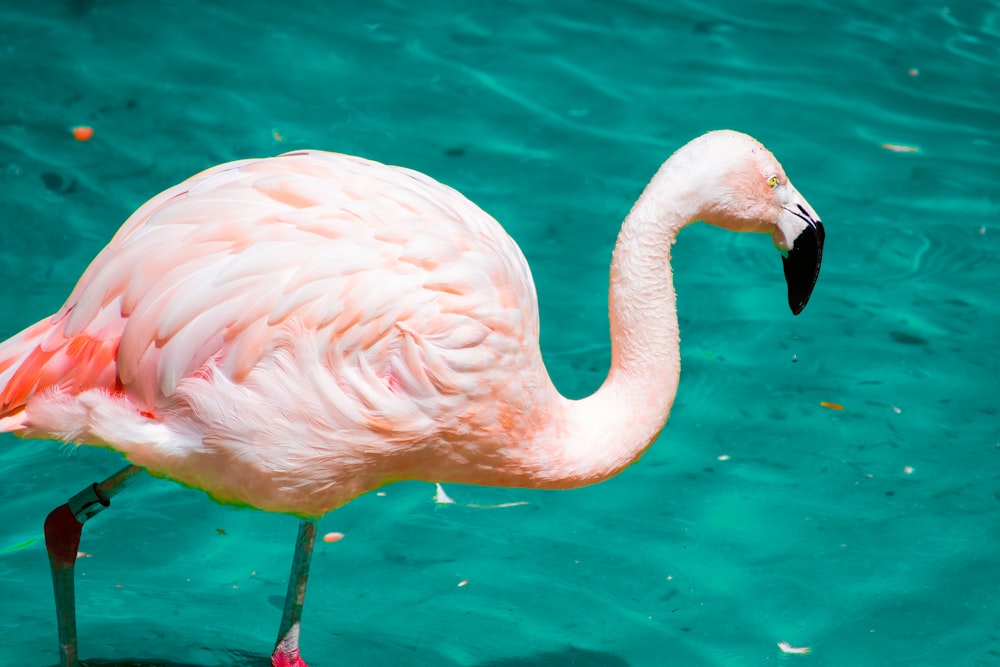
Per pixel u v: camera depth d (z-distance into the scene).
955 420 6.36
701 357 6.74
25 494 5.61
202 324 4.16
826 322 7.03
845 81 9.04
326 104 8.30
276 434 4.23
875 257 7.52
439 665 4.93
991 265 7.47
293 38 9.01
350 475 4.48
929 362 6.74
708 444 6.19
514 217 7.49
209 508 5.73
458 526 5.70
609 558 5.52
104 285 4.27
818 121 8.59
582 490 5.95
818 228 4.93
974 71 9.24
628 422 4.76
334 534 5.61
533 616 5.18
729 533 5.67
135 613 5.08
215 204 4.31
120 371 4.21
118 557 5.38
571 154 8.08
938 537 5.64
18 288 6.66
